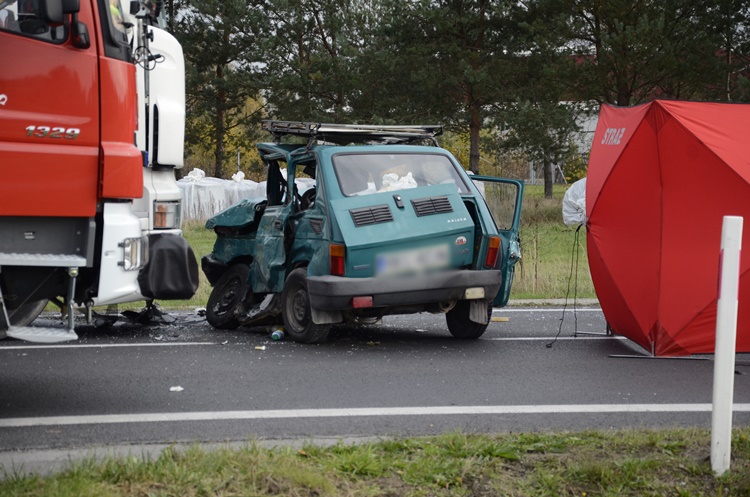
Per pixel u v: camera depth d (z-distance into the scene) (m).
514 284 14.84
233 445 5.29
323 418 6.22
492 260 9.44
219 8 36.38
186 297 6.46
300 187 11.66
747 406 6.68
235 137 42.22
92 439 5.56
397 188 9.38
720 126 8.40
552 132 29.86
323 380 7.57
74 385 7.25
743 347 8.39
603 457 5.04
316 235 9.30
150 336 10.10
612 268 9.01
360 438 5.58
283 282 9.99
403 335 10.32
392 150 9.77
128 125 6.12
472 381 7.60
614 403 6.80
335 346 9.39
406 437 5.57
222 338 9.98
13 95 5.70
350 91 33.00
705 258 8.48
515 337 10.19
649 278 8.66
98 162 5.96
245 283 10.82
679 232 8.49
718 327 4.80
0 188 5.68
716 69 28.50
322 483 4.49
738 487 4.59
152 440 5.55
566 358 8.80
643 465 4.82
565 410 6.54
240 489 4.39
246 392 7.05
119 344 9.40
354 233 8.94
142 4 6.31
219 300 11.05
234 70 36.12
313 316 9.14
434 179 9.73
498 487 4.62
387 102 32.34
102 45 5.96
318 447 5.16
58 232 5.93
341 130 10.16
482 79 30.19
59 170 5.83
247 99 42.12
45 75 5.79
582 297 14.07
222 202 29.11
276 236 9.98
